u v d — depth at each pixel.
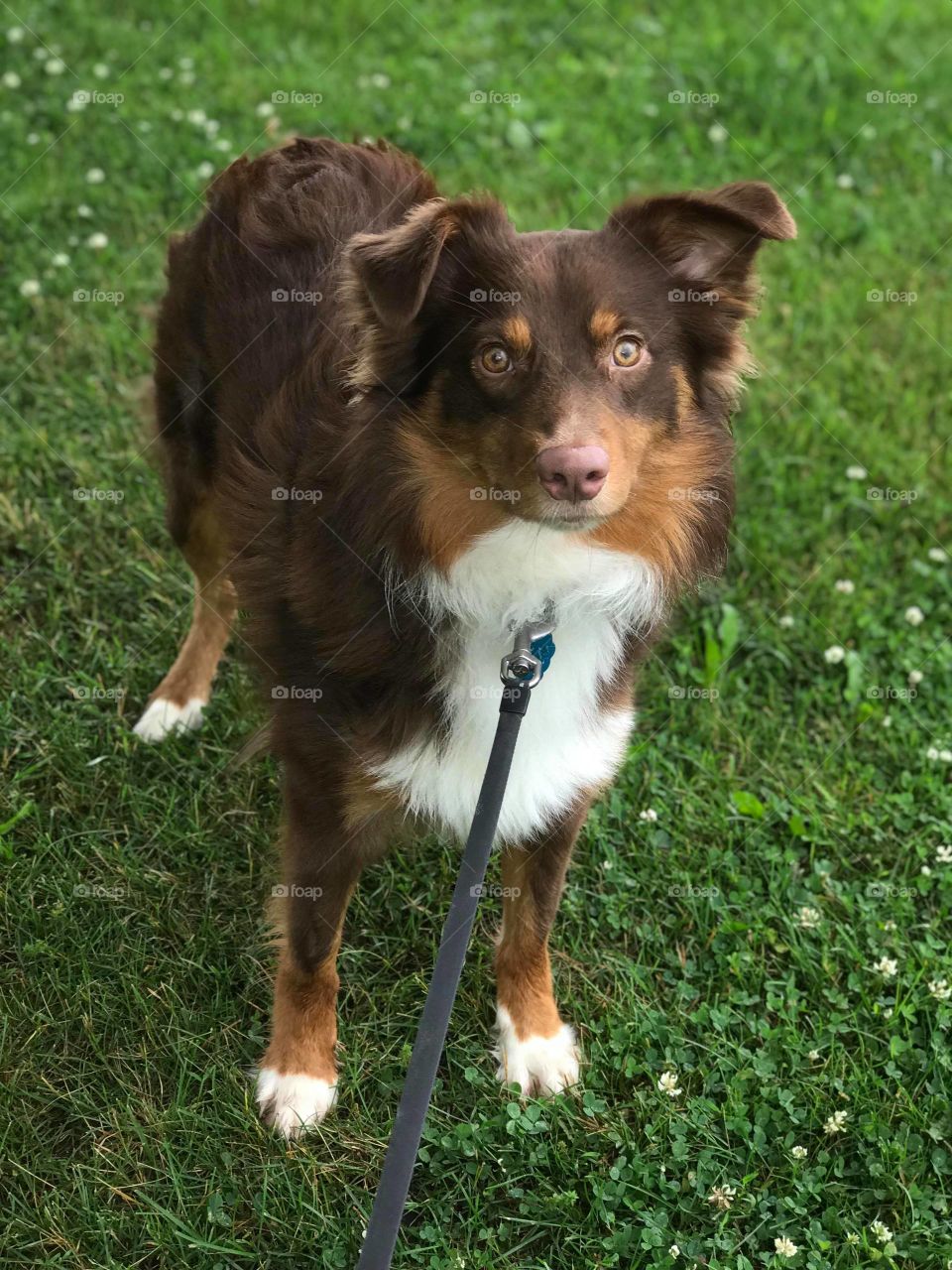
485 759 0.88
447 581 0.85
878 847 1.09
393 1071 0.95
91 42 1.95
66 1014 0.96
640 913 1.05
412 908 1.04
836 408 1.44
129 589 1.24
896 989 0.99
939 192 1.83
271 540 0.90
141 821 1.07
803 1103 0.94
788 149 1.87
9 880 1.02
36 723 1.13
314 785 0.88
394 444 0.83
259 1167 0.89
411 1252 0.86
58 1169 0.89
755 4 2.25
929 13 2.26
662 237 0.84
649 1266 0.85
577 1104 0.94
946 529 1.34
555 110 1.91
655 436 0.85
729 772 1.13
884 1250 0.86
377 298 0.79
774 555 1.29
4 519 1.27
